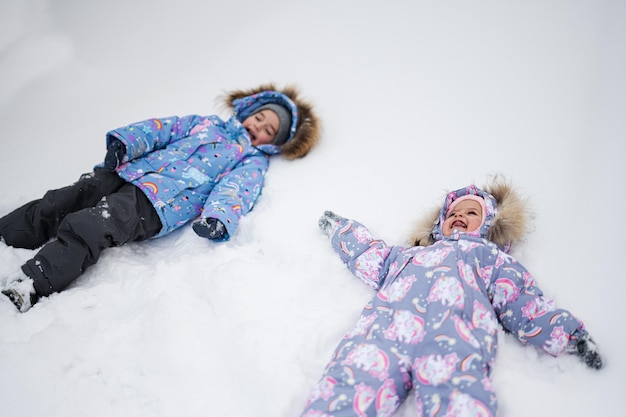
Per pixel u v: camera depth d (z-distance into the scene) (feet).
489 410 3.85
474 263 5.15
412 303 4.84
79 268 5.88
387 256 5.80
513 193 6.07
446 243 5.41
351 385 4.19
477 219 5.88
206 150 7.78
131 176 6.90
